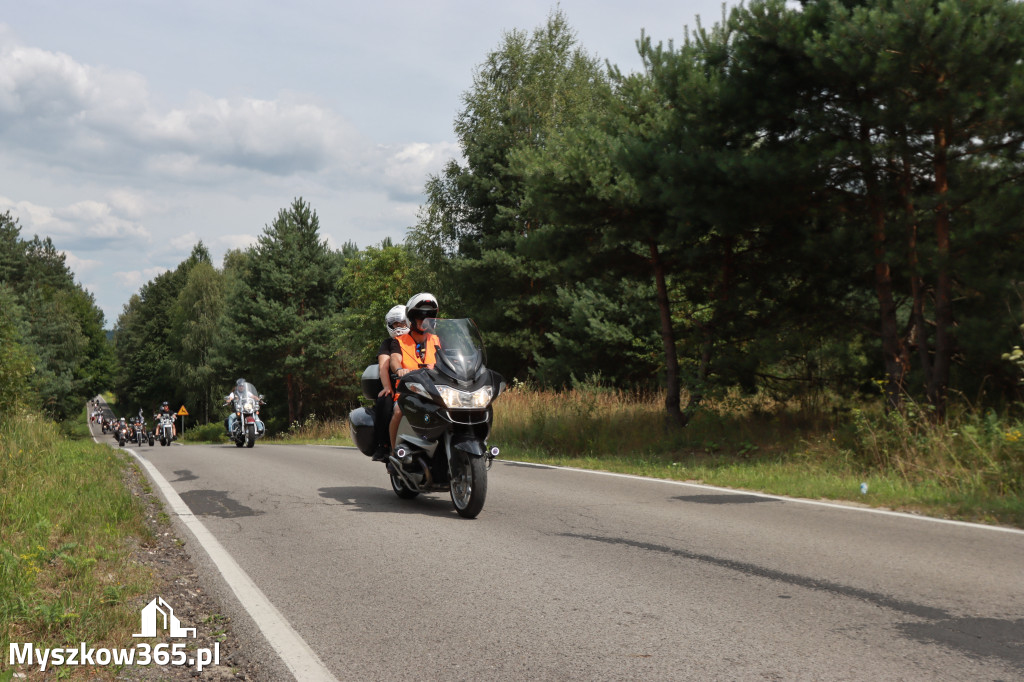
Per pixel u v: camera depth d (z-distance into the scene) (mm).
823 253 12742
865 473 10062
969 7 9516
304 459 14117
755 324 14633
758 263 14750
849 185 11977
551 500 8492
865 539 6320
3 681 3393
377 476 10930
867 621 4195
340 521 7176
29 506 6969
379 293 48250
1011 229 9953
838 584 4941
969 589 4820
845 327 13930
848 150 10805
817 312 14023
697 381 14719
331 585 4977
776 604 4508
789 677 3408
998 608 4426
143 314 95062
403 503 8289
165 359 88250
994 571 5262
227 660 3740
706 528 6812
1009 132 10234
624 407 17281
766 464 11359
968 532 6609
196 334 71062
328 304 55250
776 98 11391
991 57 9664
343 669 3578
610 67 16000
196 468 12312
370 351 46562
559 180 14594
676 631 4035
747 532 6621
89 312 99188
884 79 10102
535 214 16672
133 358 95312
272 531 6742
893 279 13359
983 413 10875
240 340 51250
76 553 5562
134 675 3545
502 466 12445
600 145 14836
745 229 12898
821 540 6285
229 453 16484
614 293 24703
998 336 10406
